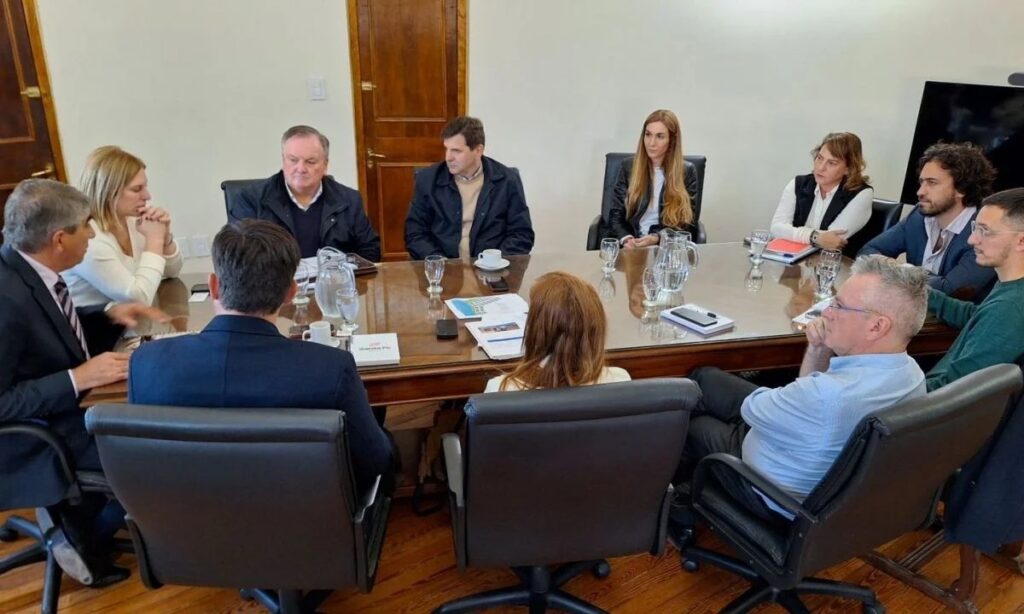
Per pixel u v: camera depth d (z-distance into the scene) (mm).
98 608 1814
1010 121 3500
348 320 1920
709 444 1815
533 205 4414
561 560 1523
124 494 1256
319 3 3752
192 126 3779
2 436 1570
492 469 1307
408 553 2043
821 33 4164
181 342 1273
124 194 2098
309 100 3916
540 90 4156
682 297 2297
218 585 1423
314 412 1168
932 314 2156
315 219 2662
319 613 1805
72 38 3447
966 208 2283
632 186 3387
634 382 1283
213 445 1160
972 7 3896
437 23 3926
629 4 4051
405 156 4176
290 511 1258
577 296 1368
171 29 3588
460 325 1995
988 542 1700
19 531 1983
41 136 3516
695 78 4254
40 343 1607
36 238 1600
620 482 1379
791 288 2402
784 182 4512
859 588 1812
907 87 4152
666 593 1933
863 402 1434
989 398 1357
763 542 1555
